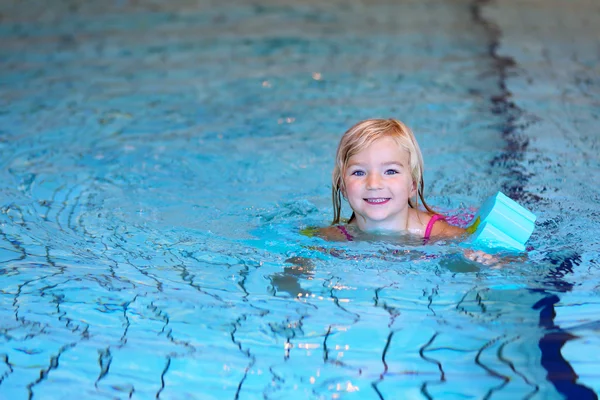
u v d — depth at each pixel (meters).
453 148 3.81
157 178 3.52
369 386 1.84
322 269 2.53
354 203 2.71
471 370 1.89
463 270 2.48
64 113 4.55
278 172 3.58
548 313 2.18
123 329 2.15
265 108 4.59
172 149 3.92
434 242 2.70
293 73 5.34
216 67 5.57
